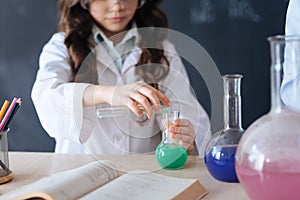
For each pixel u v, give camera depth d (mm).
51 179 839
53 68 1351
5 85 2053
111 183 838
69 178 828
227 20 2002
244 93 2047
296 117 722
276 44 694
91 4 1399
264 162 683
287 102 808
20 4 2002
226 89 906
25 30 2018
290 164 674
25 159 1079
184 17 2010
